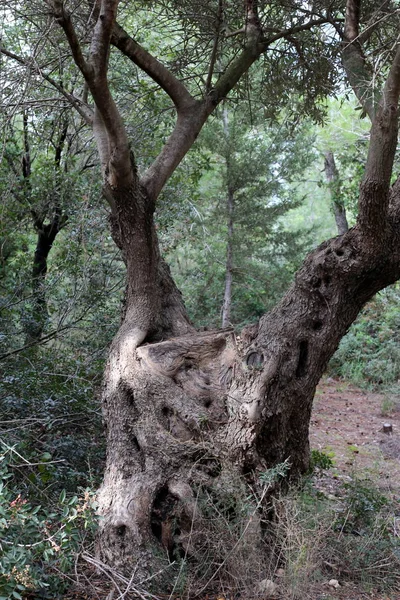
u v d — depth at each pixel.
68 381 6.44
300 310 4.76
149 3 6.27
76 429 6.09
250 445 4.44
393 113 4.18
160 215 8.48
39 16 5.34
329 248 4.70
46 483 5.09
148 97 6.96
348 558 4.61
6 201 7.79
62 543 3.56
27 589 3.72
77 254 7.09
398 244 4.61
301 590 3.97
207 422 4.52
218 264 15.34
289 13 6.10
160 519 4.29
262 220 14.68
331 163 18.16
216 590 4.08
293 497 4.41
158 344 4.82
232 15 6.18
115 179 4.75
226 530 4.16
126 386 4.73
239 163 14.30
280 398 4.58
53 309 7.25
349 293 4.72
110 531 4.23
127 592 3.88
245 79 6.64
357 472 7.48
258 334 4.84
